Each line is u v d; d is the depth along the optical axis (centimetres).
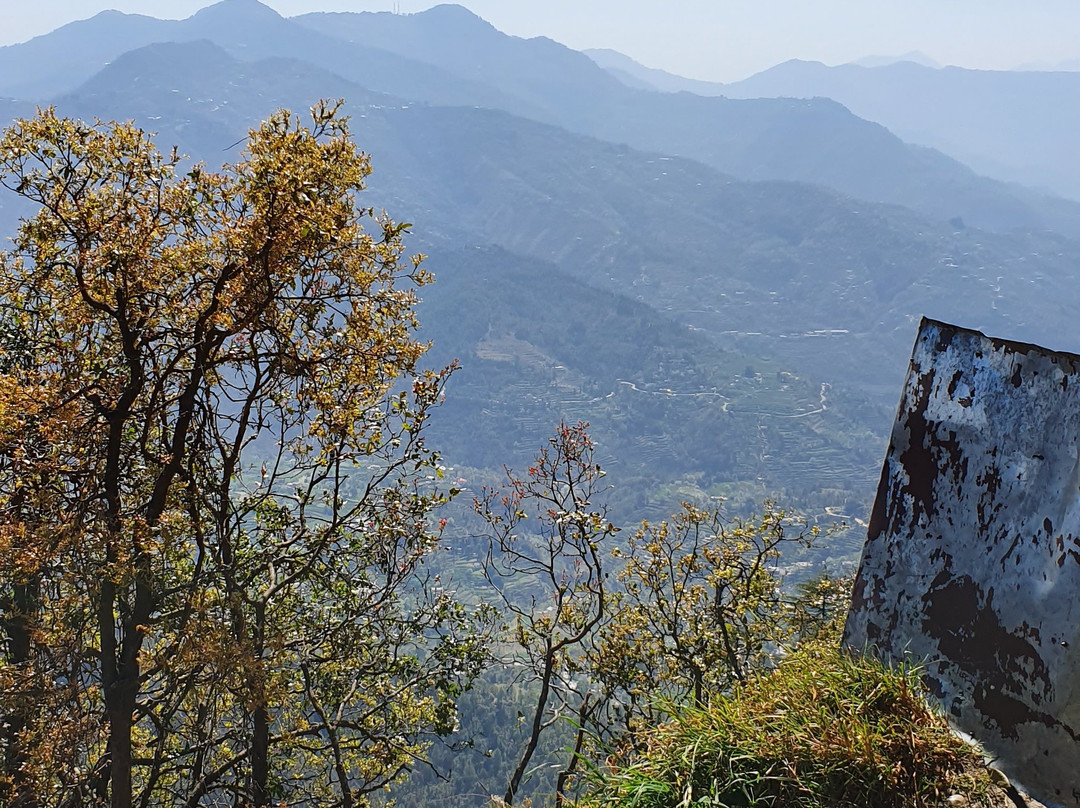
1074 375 293
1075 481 285
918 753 288
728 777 294
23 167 766
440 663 1053
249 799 914
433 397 916
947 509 332
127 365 806
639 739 367
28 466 717
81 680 785
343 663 1059
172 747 983
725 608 986
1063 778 272
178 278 780
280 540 974
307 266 775
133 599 864
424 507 948
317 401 834
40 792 746
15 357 828
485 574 923
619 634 1003
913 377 357
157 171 779
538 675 916
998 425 317
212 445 847
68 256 786
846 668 332
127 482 829
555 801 469
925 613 333
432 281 825
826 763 288
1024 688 289
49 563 714
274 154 740
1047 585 288
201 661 764
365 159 779
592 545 892
